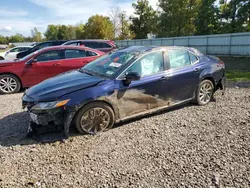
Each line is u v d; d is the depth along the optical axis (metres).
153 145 3.47
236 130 3.88
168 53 4.69
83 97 3.70
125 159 3.12
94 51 8.11
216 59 5.70
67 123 3.63
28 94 3.91
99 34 56.94
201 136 3.71
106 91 3.87
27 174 2.86
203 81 5.20
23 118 4.75
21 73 7.18
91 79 4.06
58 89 3.77
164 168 2.89
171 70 4.64
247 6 27.05
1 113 5.10
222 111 4.83
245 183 2.55
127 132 3.94
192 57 5.11
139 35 55.91
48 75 7.46
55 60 7.53
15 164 3.07
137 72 4.14
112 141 3.63
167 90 4.58
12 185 2.66
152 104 4.43
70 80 4.12
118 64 4.29
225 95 6.16
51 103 3.57
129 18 55.94
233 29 29.20
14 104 5.85
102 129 3.97
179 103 4.86
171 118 4.52
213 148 3.32
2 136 3.89
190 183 2.59
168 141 3.58
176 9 43.31
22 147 3.51
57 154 3.29
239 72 11.15
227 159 3.02
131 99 4.16
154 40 30.19
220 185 2.53
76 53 7.82
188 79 4.87
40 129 3.74
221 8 32.91
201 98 5.24
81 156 3.23
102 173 2.83
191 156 3.13
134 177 2.74
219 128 3.98
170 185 2.57
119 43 40.53
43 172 2.89
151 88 4.34
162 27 46.25
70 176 2.79
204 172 2.77
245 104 5.27
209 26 34.03
